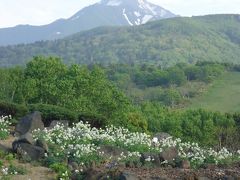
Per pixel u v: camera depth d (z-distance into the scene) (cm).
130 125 5312
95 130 2703
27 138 2100
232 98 17550
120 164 1966
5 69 6444
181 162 2091
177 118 8831
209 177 1772
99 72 5659
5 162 1958
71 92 5266
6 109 3219
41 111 3262
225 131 7800
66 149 2147
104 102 5472
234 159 2445
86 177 1733
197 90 18950
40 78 5500
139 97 18338
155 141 2595
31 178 1781
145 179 1633
